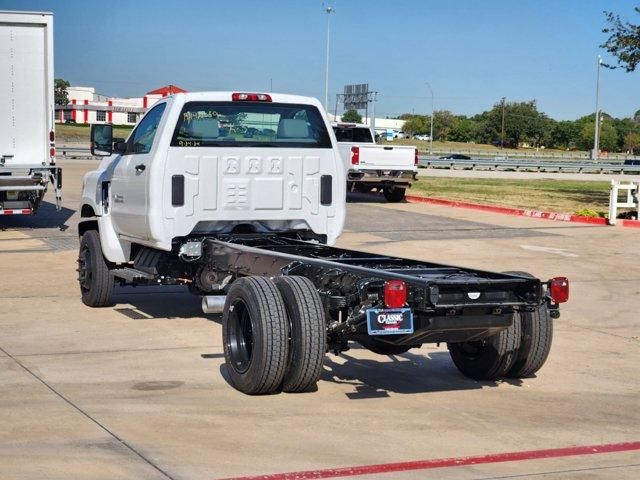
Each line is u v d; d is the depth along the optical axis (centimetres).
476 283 688
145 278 994
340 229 1014
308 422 664
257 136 976
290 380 718
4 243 1688
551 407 724
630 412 716
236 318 748
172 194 945
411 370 841
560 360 895
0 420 652
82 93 10225
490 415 696
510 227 2125
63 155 4947
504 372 786
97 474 546
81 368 813
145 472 552
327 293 735
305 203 992
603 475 568
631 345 978
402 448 611
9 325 998
